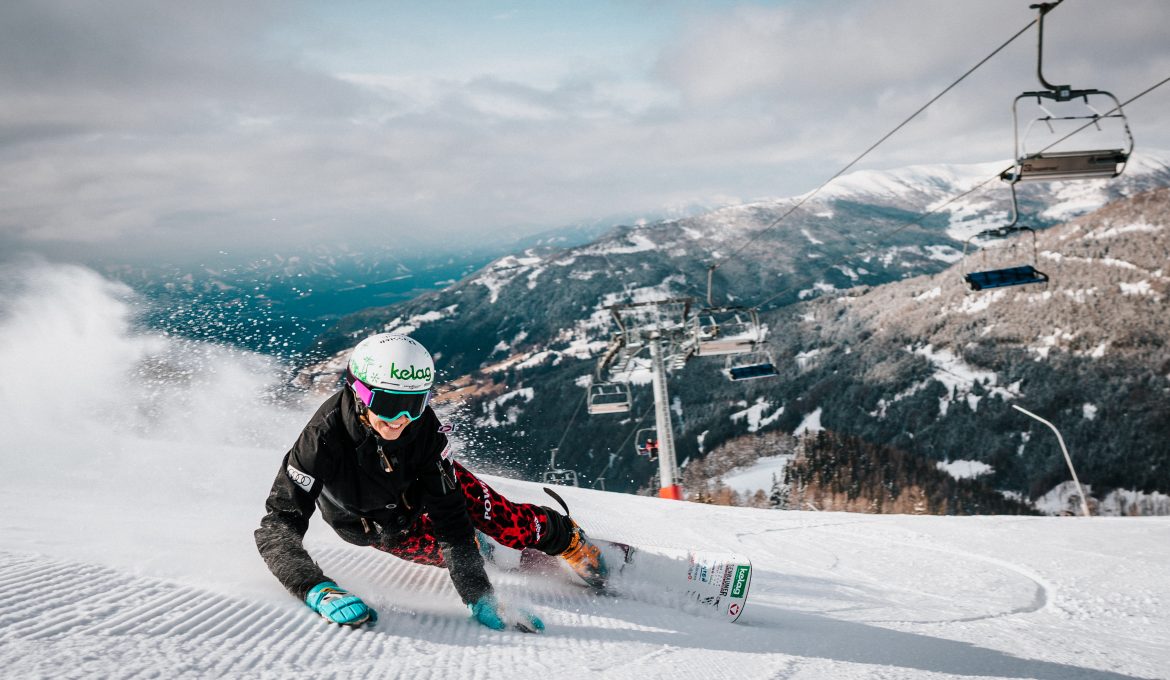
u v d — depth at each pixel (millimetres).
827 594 3986
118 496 3834
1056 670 2387
